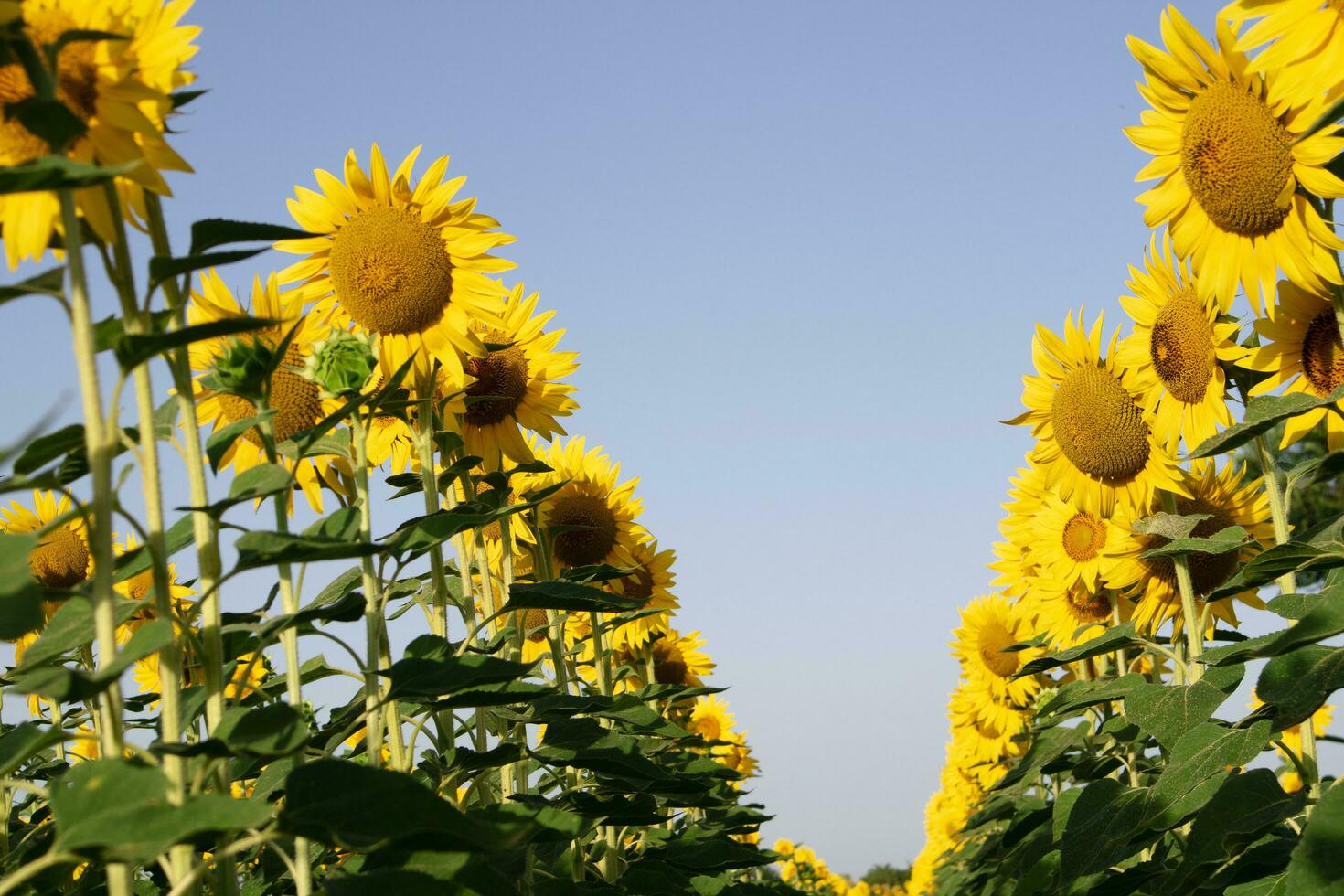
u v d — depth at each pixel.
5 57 1.71
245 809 1.57
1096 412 5.07
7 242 1.90
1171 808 3.35
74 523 4.71
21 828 4.01
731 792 7.12
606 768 3.45
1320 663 3.04
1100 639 4.34
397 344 4.15
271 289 3.73
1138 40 3.94
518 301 5.42
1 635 1.61
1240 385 4.51
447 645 2.73
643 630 6.86
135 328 1.98
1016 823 5.11
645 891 4.41
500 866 2.88
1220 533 4.34
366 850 1.72
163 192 1.98
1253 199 3.74
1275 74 3.66
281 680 3.44
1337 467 3.22
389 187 4.18
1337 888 2.40
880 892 31.38
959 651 9.32
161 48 2.00
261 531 2.07
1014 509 7.14
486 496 4.44
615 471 6.52
